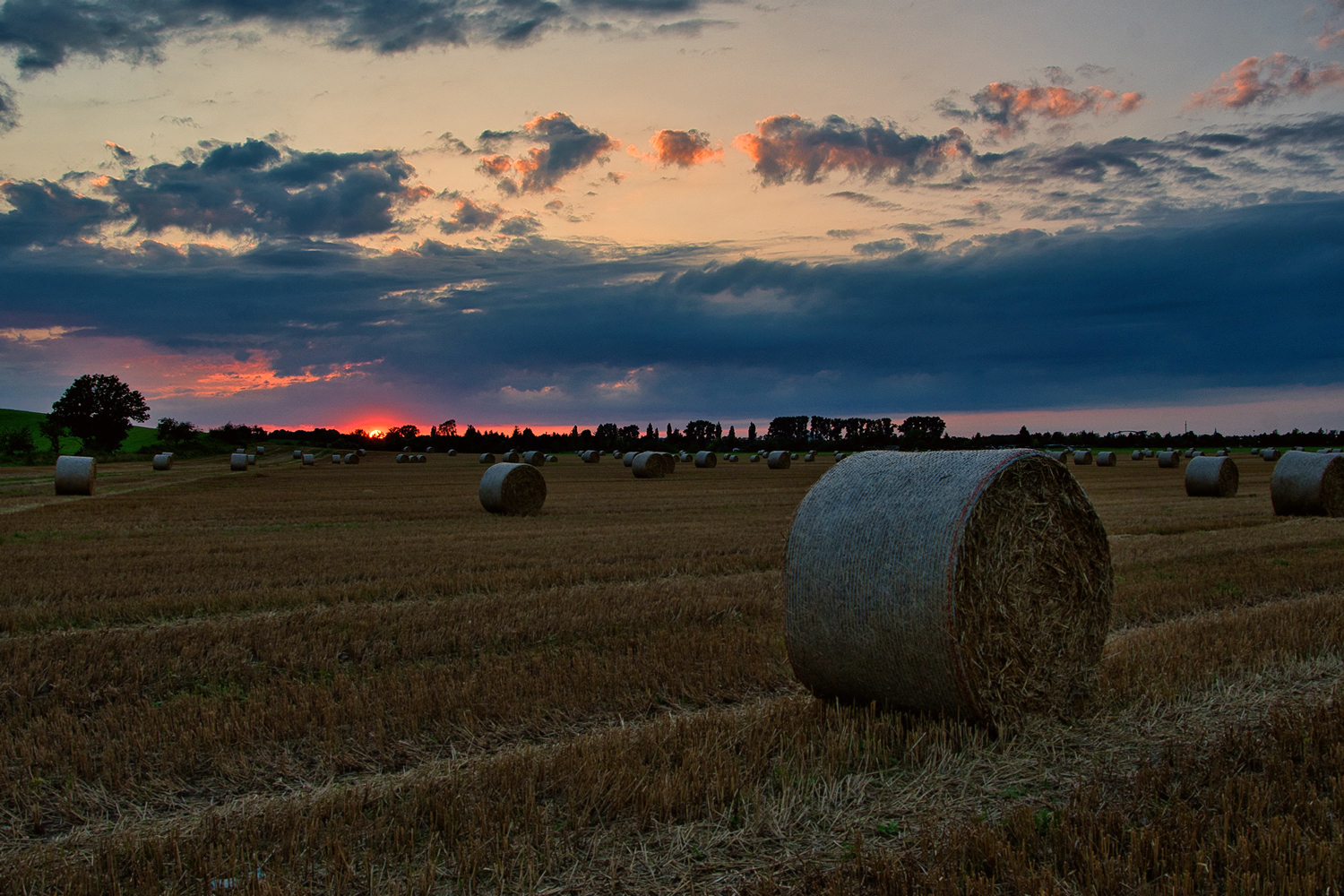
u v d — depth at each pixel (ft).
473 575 41.09
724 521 67.82
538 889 12.89
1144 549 47.85
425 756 18.37
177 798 16.42
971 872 12.92
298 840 14.15
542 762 16.79
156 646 27.55
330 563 45.19
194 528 63.77
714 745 17.47
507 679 23.12
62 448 279.90
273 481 132.87
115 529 62.80
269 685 23.91
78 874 12.93
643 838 14.34
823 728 19.19
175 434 348.38
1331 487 66.28
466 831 14.28
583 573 41.86
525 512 76.54
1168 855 12.87
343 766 17.76
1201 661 23.43
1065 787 16.35
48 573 41.98
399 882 12.88
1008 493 20.65
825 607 21.15
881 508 20.93
